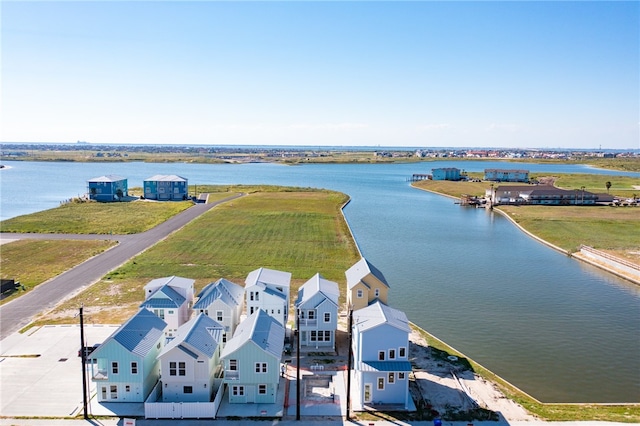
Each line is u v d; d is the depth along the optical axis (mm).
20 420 39750
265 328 47219
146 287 59906
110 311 63438
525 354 55844
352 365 51312
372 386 43688
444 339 59500
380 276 59500
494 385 47562
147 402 40906
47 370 48062
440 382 47844
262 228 120312
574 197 178250
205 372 42906
